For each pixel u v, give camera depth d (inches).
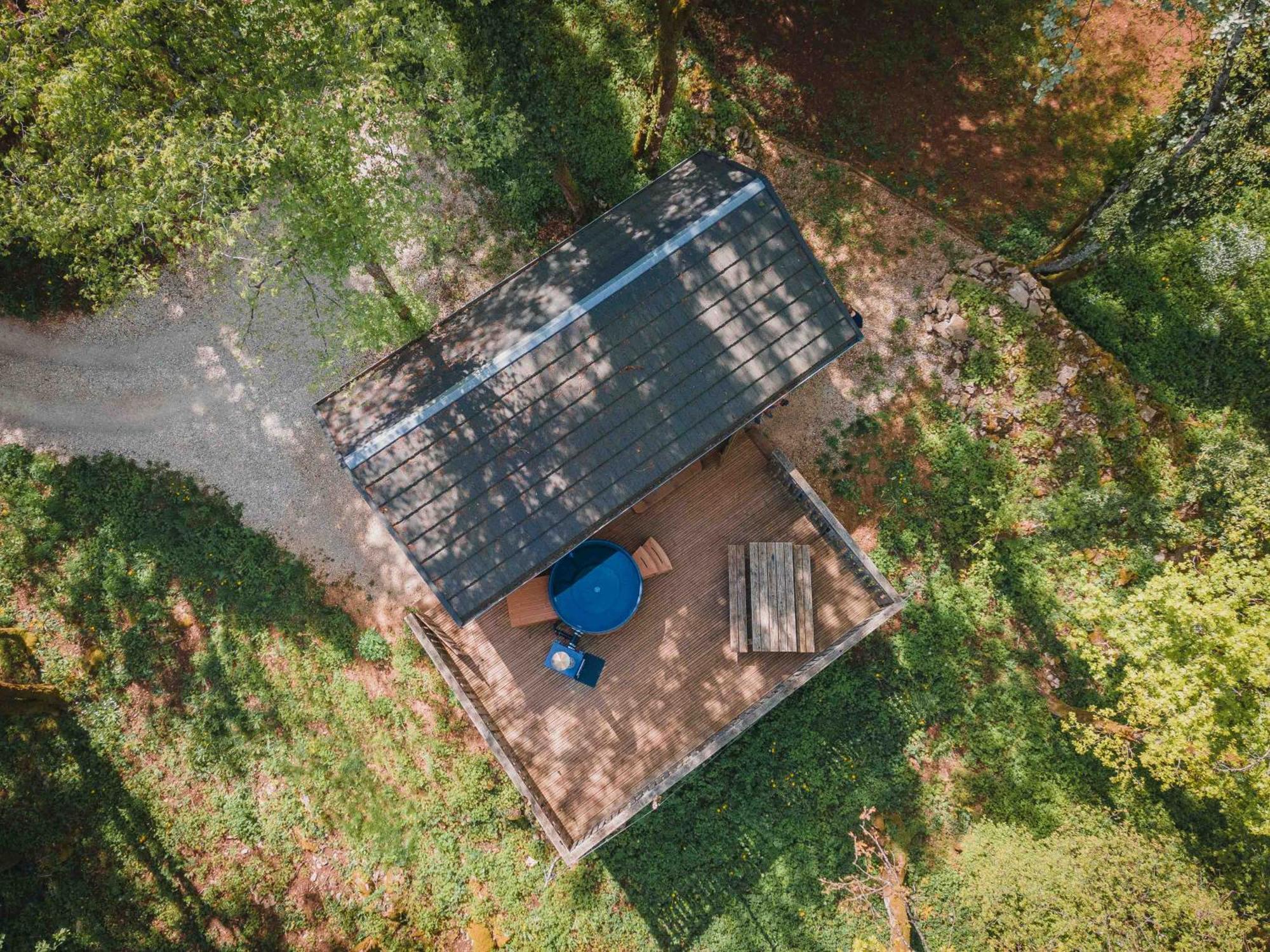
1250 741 524.7
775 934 681.0
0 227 516.1
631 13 753.6
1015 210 733.9
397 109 560.4
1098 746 581.3
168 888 699.4
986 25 740.7
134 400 748.6
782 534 674.8
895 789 695.7
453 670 634.8
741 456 684.1
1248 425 711.7
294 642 725.9
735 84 752.3
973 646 713.0
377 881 703.1
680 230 568.1
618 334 558.6
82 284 745.0
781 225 567.2
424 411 552.1
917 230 742.5
